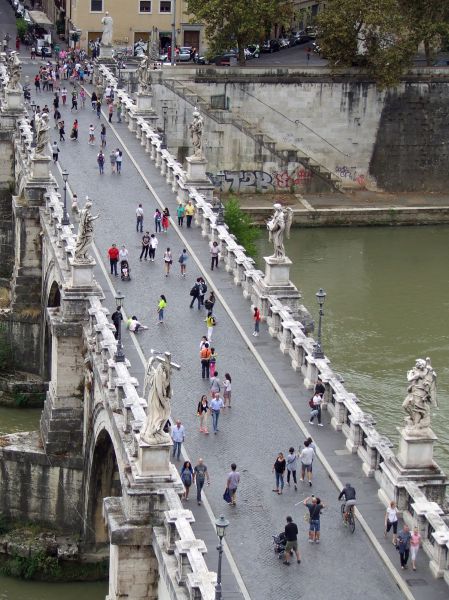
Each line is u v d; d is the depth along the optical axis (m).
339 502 112.25
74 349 143.12
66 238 155.50
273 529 109.00
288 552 104.75
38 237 179.88
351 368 172.25
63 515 142.50
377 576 103.69
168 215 174.00
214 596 96.06
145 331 143.50
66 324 142.75
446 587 101.75
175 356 137.75
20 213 179.25
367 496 112.06
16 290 179.88
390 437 151.12
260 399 128.88
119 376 121.00
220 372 134.38
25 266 180.25
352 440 118.56
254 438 122.06
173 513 104.19
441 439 152.62
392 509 105.81
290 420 124.94
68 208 180.50
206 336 141.75
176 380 132.75
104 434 130.75
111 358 125.50
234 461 118.31
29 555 138.00
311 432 122.12
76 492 142.00
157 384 107.12
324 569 104.38
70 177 193.12
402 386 166.38
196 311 149.00
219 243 163.88
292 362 135.12
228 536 108.00
